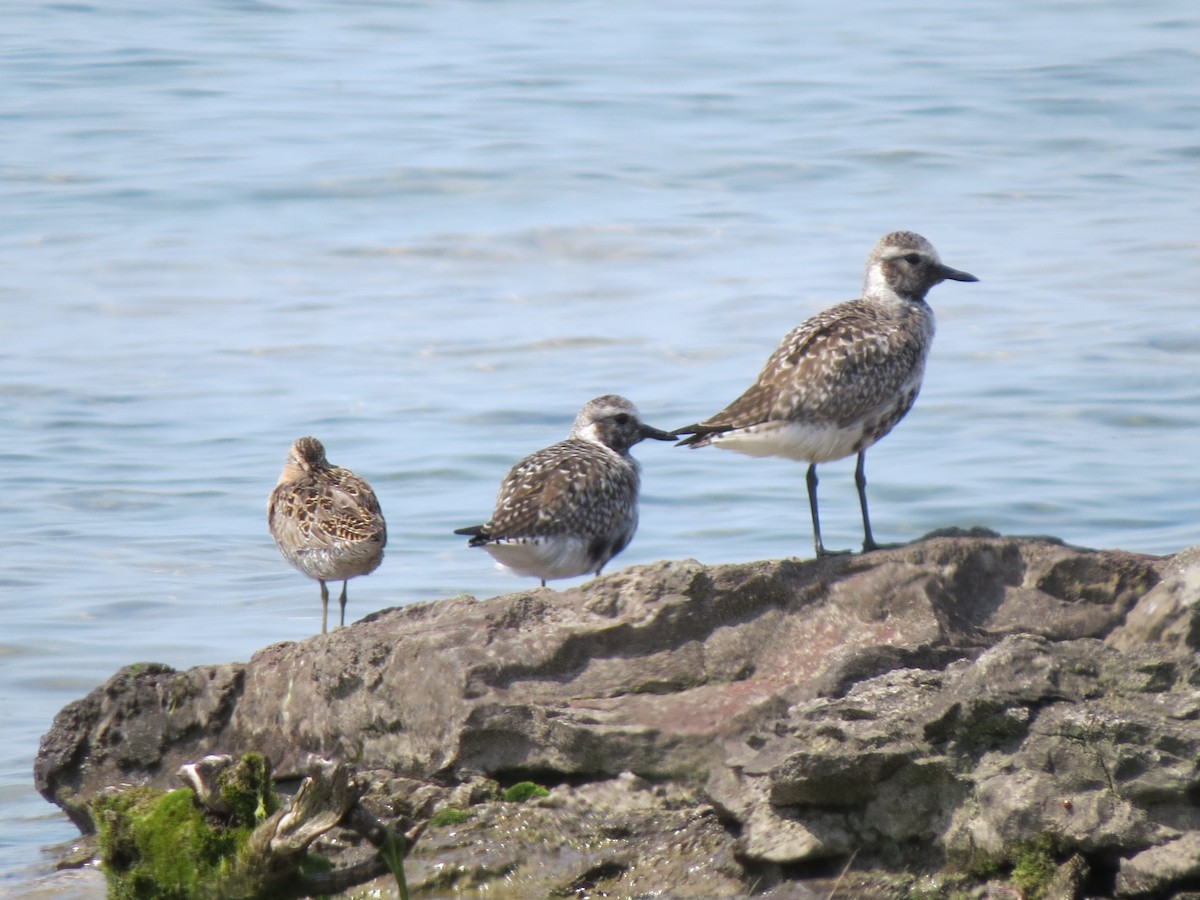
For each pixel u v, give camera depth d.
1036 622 9.78
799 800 8.58
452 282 26.86
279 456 19.47
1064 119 35.06
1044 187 31.02
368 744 10.09
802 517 17.22
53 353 23.44
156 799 8.80
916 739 8.45
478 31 43.28
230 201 30.27
